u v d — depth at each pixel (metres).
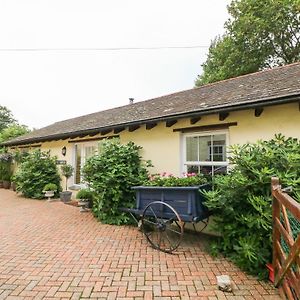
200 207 4.23
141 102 11.46
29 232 5.48
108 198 6.35
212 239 4.95
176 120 6.05
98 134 8.77
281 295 2.85
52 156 11.65
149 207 4.76
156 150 6.66
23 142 13.49
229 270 3.59
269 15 16.64
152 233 5.36
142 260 3.95
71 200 9.68
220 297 2.89
